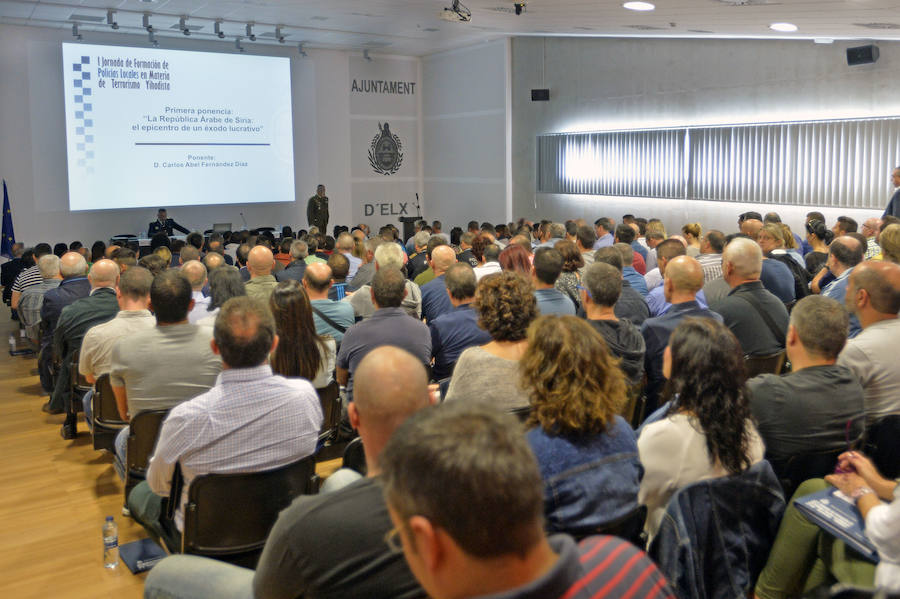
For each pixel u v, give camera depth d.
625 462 1.73
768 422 2.16
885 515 1.62
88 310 4.34
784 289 4.26
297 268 5.87
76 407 4.43
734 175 10.03
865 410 2.41
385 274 3.38
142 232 13.38
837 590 1.15
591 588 1.00
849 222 5.72
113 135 12.84
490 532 0.79
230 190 14.09
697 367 1.94
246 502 2.17
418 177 16.59
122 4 10.84
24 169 12.31
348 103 15.47
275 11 11.23
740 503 1.92
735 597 1.88
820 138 8.89
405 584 1.39
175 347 2.87
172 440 2.11
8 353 6.77
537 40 13.38
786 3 5.69
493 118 14.45
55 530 3.30
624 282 3.95
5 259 12.16
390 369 1.50
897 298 2.48
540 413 1.73
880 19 6.08
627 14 7.82
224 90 13.83
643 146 11.48
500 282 2.43
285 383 2.20
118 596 2.76
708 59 10.30
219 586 1.73
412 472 0.82
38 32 12.21
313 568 1.40
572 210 13.02
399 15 11.27
